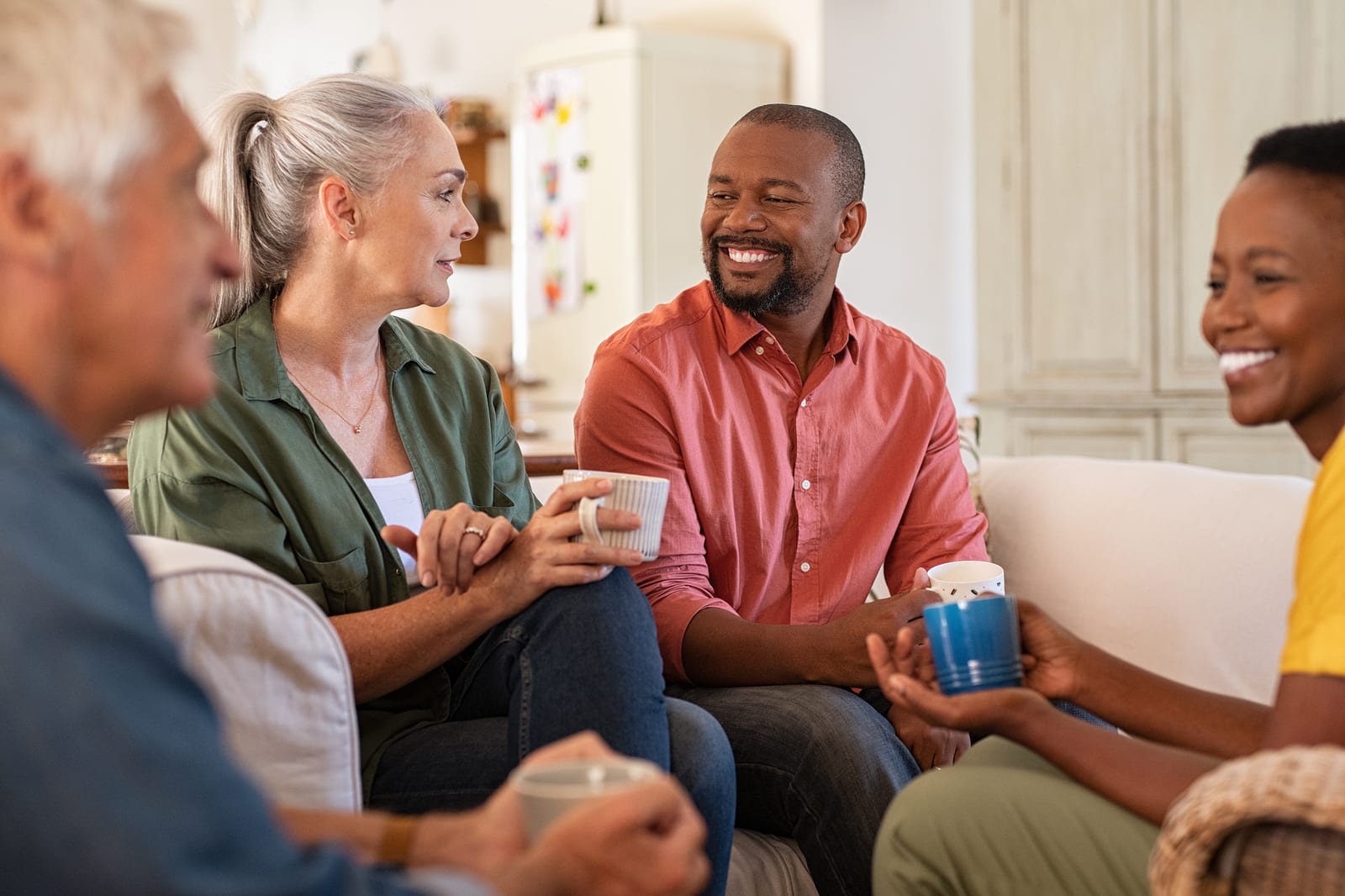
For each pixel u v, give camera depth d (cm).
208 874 65
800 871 161
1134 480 198
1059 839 112
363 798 146
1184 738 121
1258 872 93
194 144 82
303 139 166
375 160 166
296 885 68
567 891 83
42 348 75
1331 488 103
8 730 62
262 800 71
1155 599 186
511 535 146
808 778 156
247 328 165
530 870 82
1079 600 196
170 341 80
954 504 199
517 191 561
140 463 158
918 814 117
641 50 510
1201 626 181
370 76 173
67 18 74
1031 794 114
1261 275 113
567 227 536
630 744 136
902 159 531
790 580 191
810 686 166
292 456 159
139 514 158
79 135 73
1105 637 192
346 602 160
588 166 526
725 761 142
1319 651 99
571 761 94
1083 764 112
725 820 142
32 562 64
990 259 485
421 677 159
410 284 169
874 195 523
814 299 194
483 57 654
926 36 536
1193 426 438
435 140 171
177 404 83
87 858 62
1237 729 120
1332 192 111
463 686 157
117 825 62
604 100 519
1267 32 420
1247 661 176
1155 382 447
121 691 64
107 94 74
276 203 167
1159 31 441
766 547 189
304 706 119
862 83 520
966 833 115
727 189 192
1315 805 87
